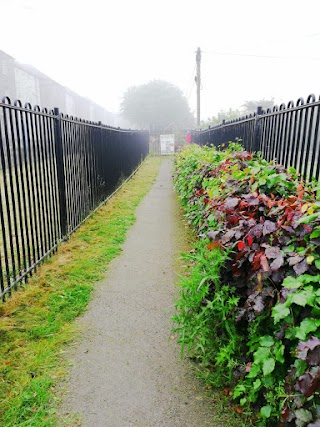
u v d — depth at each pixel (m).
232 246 2.05
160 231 5.74
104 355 2.55
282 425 1.52
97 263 4.25
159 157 24.36
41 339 2.72
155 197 8.91
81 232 5.47
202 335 2.19
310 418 1.35
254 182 2.59
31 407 2.06
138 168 15.89
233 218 2.26
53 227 4.54
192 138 18.47
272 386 1.69
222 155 4.45
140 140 18.08
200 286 2.09
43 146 4.17
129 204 7.83
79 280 3.77
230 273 2.22
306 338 1.51
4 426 1.91
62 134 4.81
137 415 2.02
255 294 1.82
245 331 2.15
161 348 2.63
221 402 2.08
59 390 2.20
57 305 3.21
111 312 3.16
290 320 1.60
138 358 2.52
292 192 2.54
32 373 2.34
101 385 2.25
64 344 2.68
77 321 3.00
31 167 3.79
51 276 3.83
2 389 2.19
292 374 1.51
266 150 4.70
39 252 4.06
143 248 4.88
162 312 3.16
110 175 8.39
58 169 4.66
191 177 5.12
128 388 2.23
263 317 1.84
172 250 4.80
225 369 2.18
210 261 2.21
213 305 2.12
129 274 4.00
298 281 1.58
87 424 1.96
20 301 3.25
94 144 6.73
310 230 1.73
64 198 4.86
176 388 2.22
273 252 1.77
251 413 1.91
